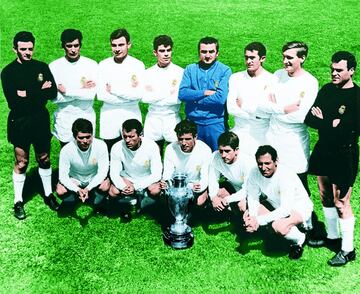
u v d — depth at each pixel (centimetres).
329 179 486
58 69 586
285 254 514
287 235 490
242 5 1192
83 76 588
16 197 583
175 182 518
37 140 561
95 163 561
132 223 565
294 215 491
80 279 489
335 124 468
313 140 712
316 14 1130
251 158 531
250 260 507
